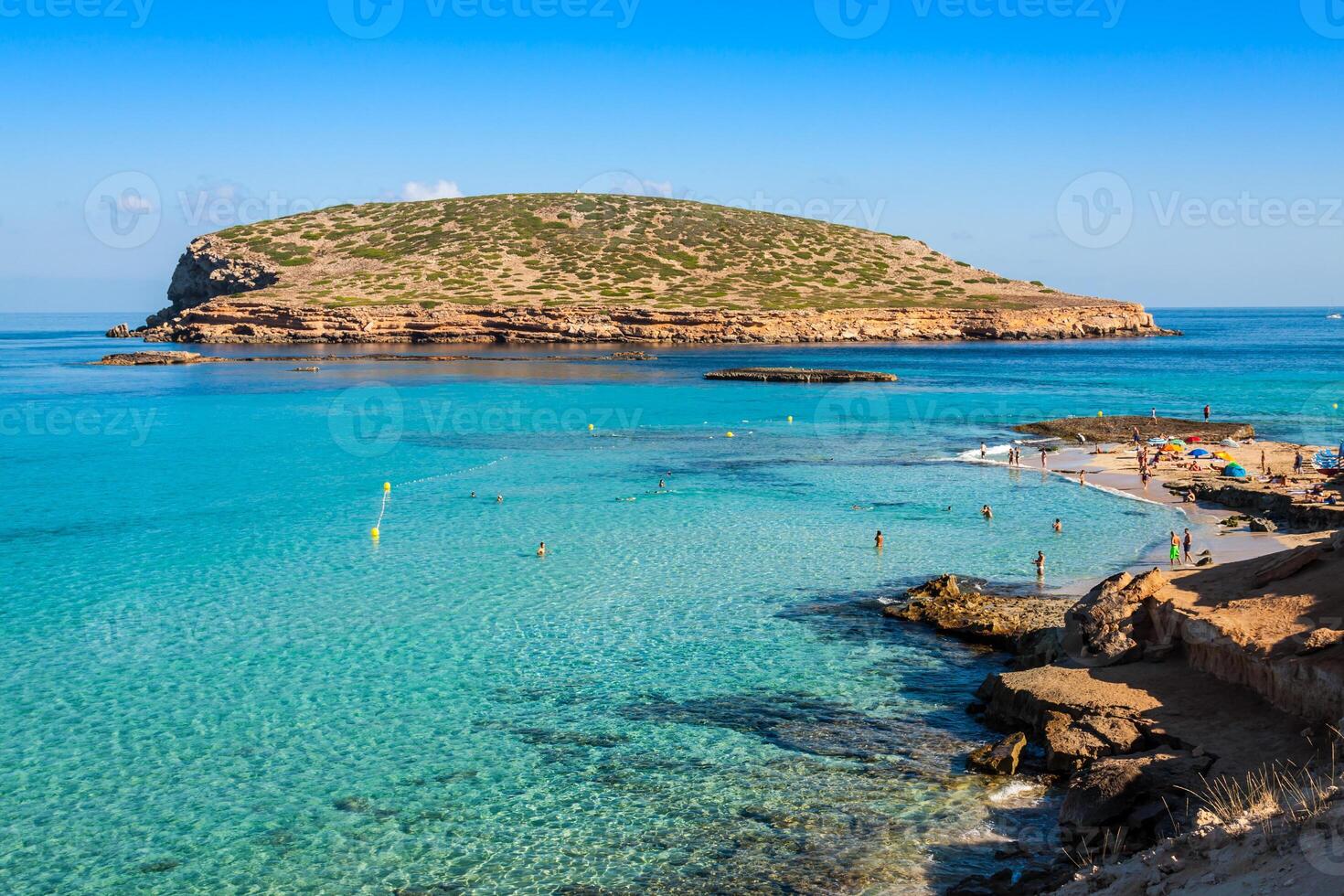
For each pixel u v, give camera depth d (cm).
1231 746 1820
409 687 2498
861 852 1711
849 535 4119
